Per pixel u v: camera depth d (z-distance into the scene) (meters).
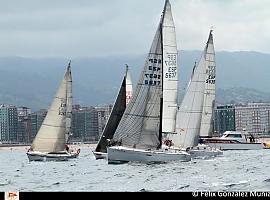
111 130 137.62
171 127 115.56
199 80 133.25
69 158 146.38
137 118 107.44
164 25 114.31
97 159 138.88
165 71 115.00
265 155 153.38
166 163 108.06
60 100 144.50
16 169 124.38
